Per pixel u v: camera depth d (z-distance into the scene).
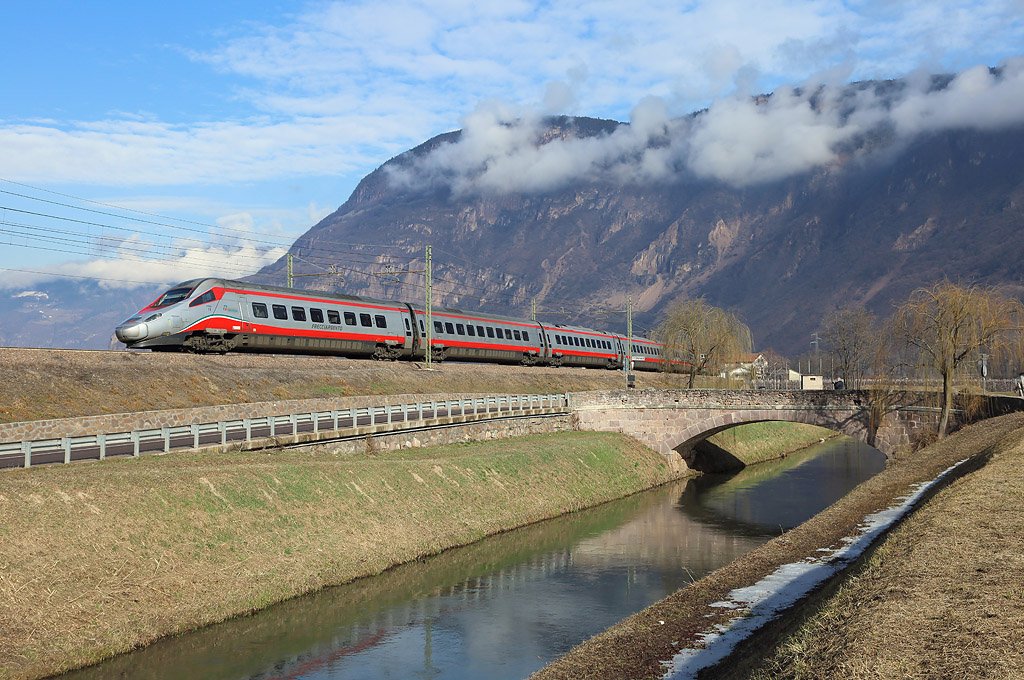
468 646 30.48
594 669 22.08
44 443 35.25
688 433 77.50
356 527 40.16
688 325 105.62
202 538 33.03
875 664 13.89
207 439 45.50
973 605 16.25
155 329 58.12
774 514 59.03
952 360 63.72
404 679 27.23
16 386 47.38
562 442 69.44
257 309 64.31
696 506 62.28
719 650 22.53
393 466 47.38
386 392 72.62
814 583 27.52
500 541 47.59
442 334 85.81
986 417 63.81
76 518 29.75
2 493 28.98
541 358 102.56
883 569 19.77
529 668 28.48
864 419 68.75
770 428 107.81
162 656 27.27
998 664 13.50
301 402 59.78
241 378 61.16
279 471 40.06
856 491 42.56
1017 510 23.91
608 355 117.62
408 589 37.12
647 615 26.56
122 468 36.16
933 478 41.38
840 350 140.12
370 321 75.62
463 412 63.84
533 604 35.88
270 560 34.44
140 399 52.59
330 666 28.06
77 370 51.56
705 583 28.97
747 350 113.56
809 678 14.25
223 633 29.72
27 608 25.73
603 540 49.31
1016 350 63.16
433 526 44.72
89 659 25.67
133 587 28.89
